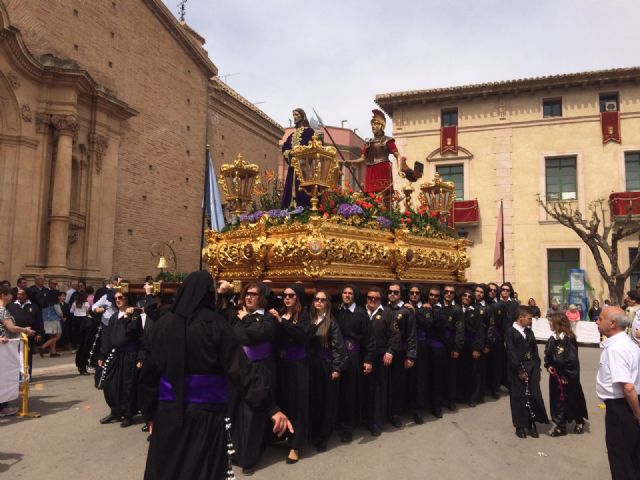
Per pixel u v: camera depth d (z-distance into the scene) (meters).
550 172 24.84
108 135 19.08
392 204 9.42
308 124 8.62
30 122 16.30
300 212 7.32
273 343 5.80
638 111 23.73
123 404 6.94
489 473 5.29
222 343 3.10
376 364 6.73
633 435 4.02
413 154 26.50
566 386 6.76
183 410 3.03
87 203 18.23
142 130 21.34
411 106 26.72
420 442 6.35
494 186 25.19
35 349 14.31
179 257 23.45
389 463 5.53
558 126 24.66
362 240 7.48
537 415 6.66
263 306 5.70
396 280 7.78
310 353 6.20
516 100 25.31
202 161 25.38
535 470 5.40
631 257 23.22
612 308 4.30
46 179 16.69
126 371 6.99
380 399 6.72
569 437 6.69
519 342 6.82
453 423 7.32
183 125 24.12
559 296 24.17
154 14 22.30
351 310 6.58
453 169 26.05
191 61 24.95
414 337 6.93
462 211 24.91
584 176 24.06
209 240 8.30
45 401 8.49
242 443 5.24
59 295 14.34
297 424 5.60
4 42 15.08
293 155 7.32
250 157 29.80
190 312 3.16
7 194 15.80
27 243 16.12
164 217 22.56
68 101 16.81
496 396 9.20
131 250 20.50
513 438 6.61
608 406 4.18
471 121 25.81
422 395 7.41
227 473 3.07
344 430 6.36
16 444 6.15
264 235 7.28
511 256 24.62
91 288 15.20
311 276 6.60
